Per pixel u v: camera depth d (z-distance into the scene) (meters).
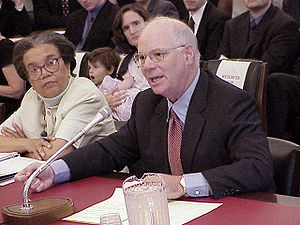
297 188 1.96
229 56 4.58
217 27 4.80
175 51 1.83
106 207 1.66
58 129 2.47
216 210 1.57
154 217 1.36
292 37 4.30
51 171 1.92
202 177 1.69
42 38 2.48
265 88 2.98
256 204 1.60
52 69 2.47
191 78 1.90
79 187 1.90
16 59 2.51
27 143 2.46
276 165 1.96
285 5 5.03
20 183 1.99
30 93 2.71
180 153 1.90
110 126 2.54
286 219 1.47
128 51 4.05
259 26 4.40
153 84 1.86
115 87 3.72
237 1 5.42
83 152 2.03
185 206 1.62
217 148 1.85
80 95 2.50
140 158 2.15
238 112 1.84
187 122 1.89
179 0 5.65
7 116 4.39
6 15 6.12
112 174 2.06
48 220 1.57
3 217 1.61
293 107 4.15
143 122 2.02
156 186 1.40
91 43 5.07
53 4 6.55
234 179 1.69
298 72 4.37
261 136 1.83
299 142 4.26
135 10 3.99
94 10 5.05
